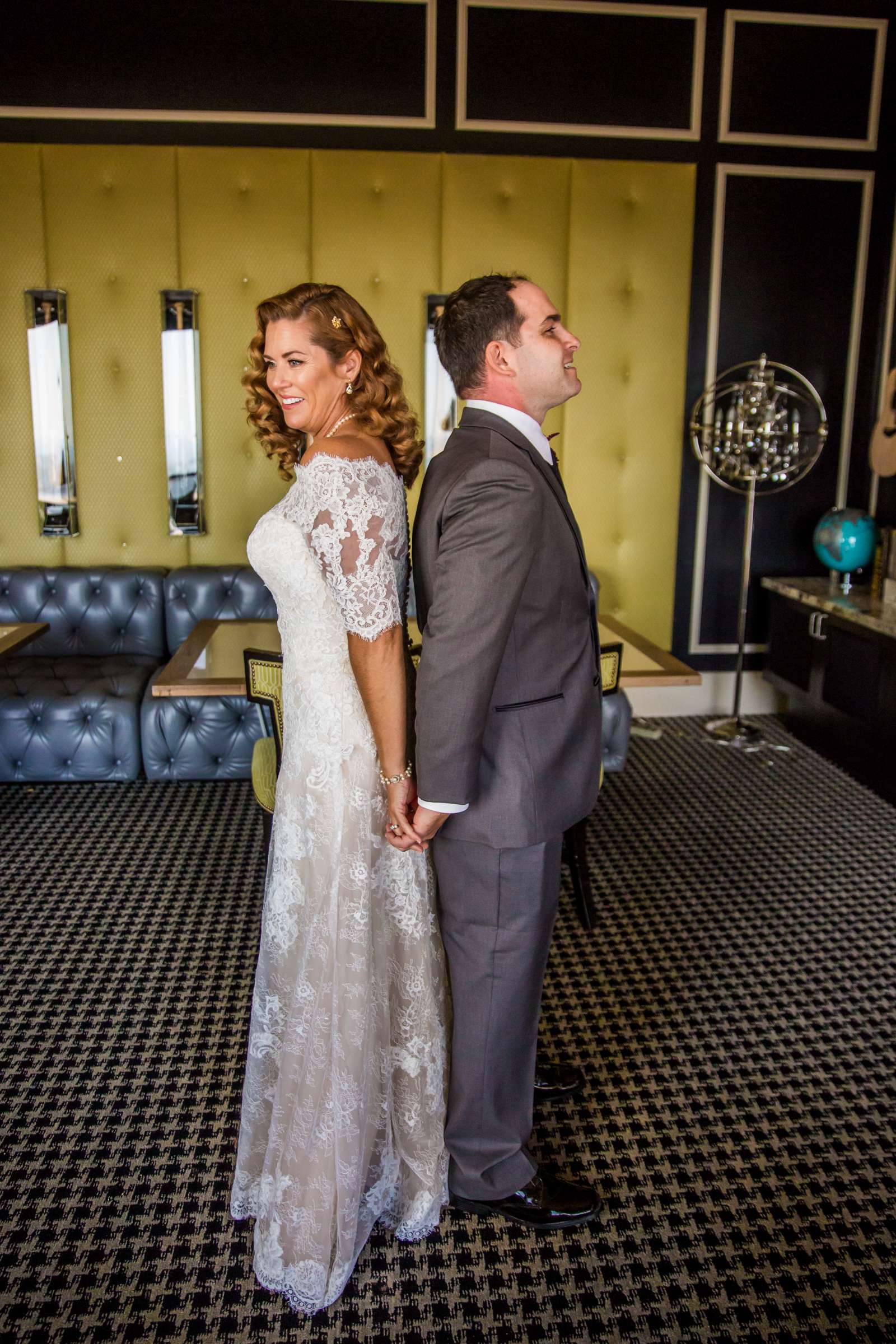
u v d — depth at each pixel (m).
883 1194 1.91
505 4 4.19
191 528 4.45
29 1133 2.04
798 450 4.73
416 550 1.58
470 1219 1.84
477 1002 1.67
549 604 1.56
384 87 4.23
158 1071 2.24
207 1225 1.82
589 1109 2.13
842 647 4.10
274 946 1.69
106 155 4.14
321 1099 1.62
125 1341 1.59
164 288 4.25
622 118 4.36
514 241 4.34
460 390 1.64
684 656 4.91
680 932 2.86
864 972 2.66
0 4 4.03
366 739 1.58
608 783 4.02
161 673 2.93
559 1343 1.60
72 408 4.33
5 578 4.21
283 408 1.56
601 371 4.51
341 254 4.28
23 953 2.71
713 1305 1.67
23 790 3.83
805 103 4.43
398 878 1.66
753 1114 2.12
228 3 4.10
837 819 3.67
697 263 4.52
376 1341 1.60
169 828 3.51
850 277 4.62
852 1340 1.61
